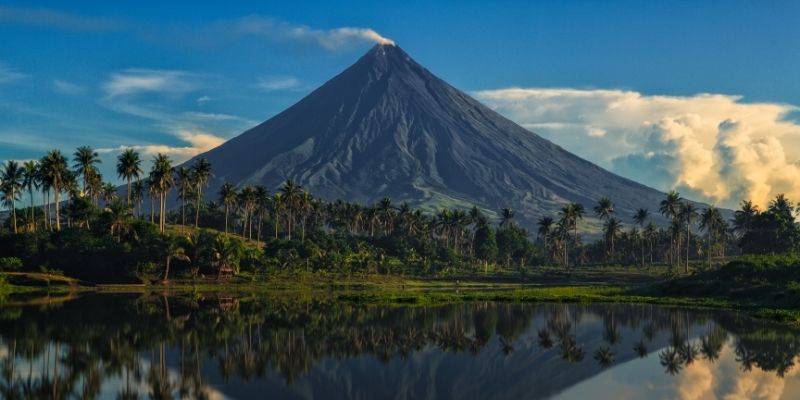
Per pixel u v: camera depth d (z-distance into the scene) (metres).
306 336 70.38
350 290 150.25
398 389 45.75
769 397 42.06
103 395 44.12
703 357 56.41
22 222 193.38
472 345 64.38
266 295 131.62
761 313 87.38
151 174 183.38
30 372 51.22
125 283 155.00
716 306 100.94
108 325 78.38
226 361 55.94
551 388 45.38
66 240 156.38
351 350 61.62
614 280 194.00
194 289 146.75
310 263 181.62
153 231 164.00
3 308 97.56
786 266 114.75
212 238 166.38
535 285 177.62
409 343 65.75
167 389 45.78
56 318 85.12
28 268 152.50
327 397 43.78
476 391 45.06
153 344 64.62
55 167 161.12
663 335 69.75
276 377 49.69
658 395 42.91
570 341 66.50
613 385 45.91
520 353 59.75
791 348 60.62
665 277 193.88
